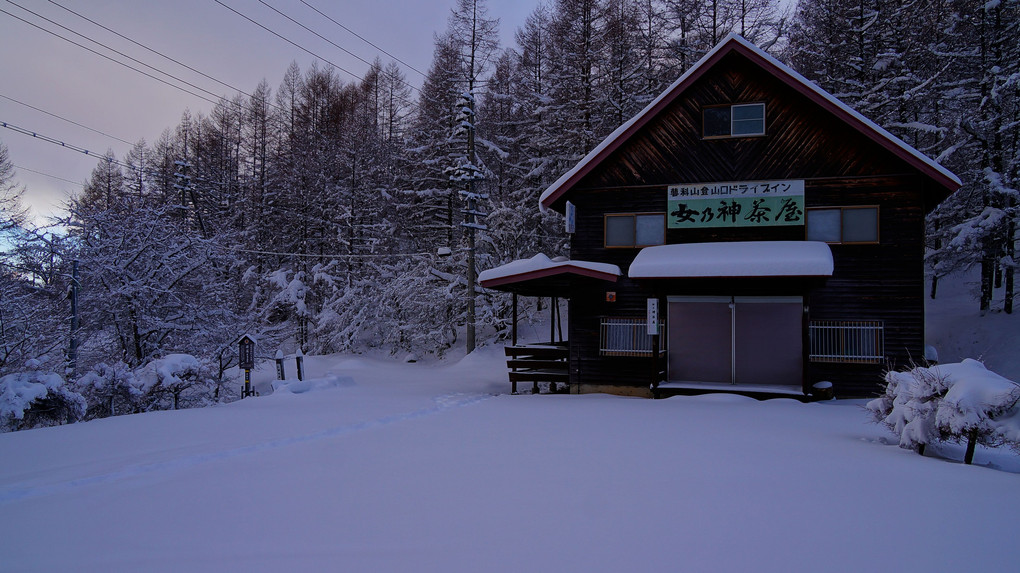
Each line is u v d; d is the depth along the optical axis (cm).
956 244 2020
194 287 1928
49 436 831
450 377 2194
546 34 3516
